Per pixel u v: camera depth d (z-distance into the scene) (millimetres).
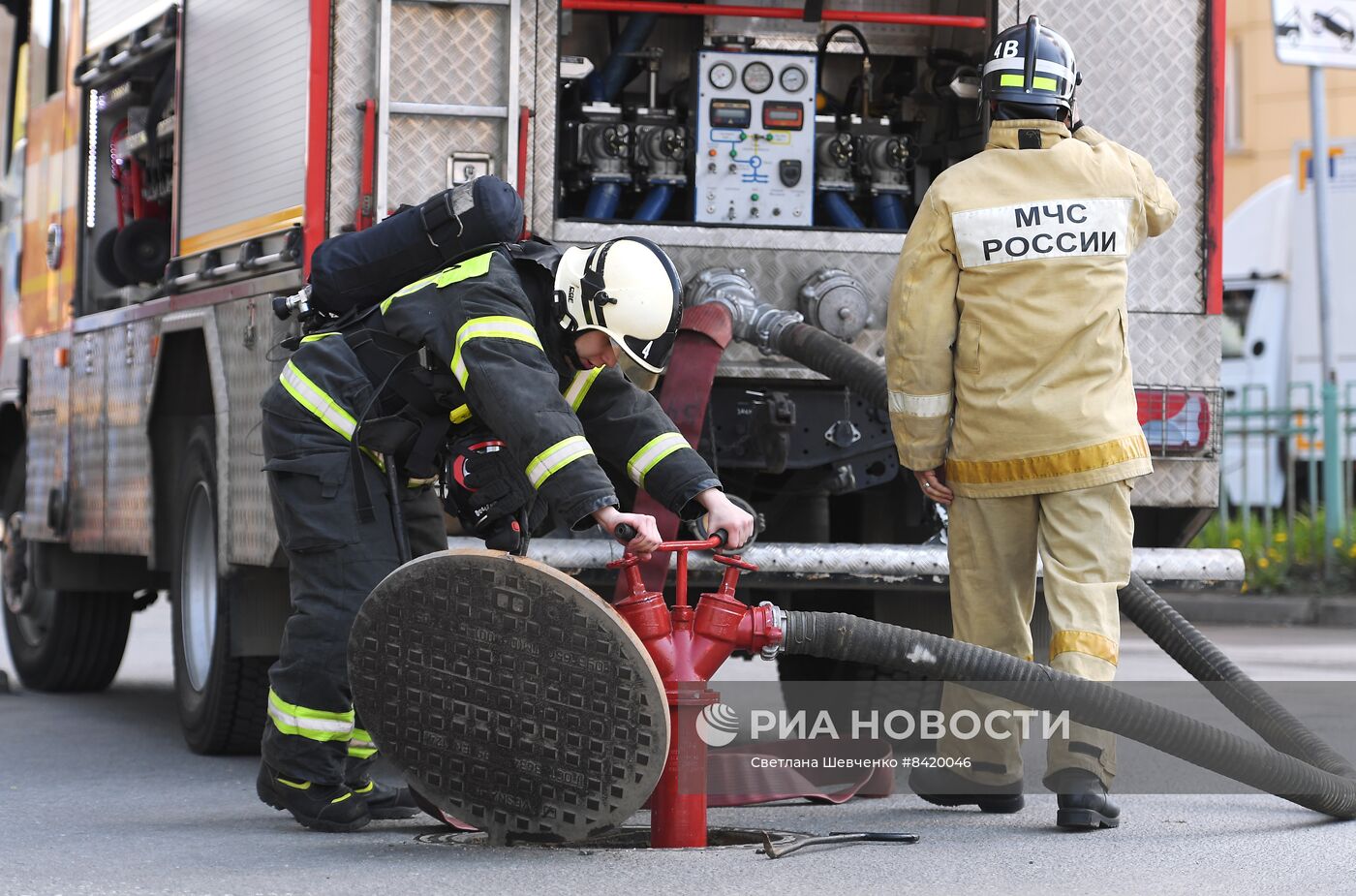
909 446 7406
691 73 9969
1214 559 8805
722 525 6465
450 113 8758
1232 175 35344
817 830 7121
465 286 6539
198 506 9992
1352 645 15695
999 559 7371
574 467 6207
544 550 7930
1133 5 9305
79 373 12242
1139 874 6184
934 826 7246
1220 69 9359
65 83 12961
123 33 11711
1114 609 7133
